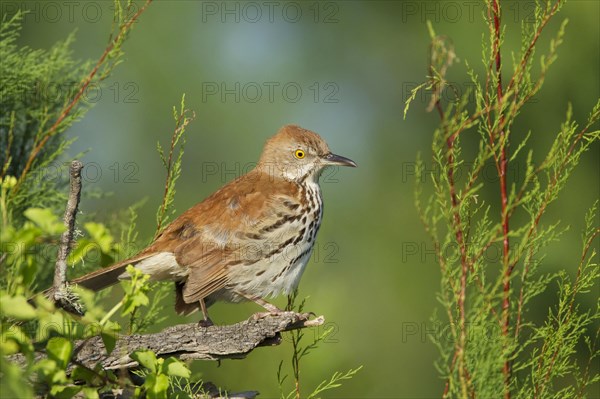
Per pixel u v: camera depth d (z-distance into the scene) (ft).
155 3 60.70
